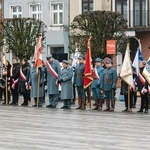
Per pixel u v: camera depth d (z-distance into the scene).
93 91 21.83
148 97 20.81
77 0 44.09
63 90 22.30
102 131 15.19
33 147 12.47
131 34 41.84
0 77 25.03
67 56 37.16
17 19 37.72
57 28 44.75
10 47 37.75
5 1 47.22
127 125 16.55
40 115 19.53
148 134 14.62
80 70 22.12
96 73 21.72
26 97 23.94
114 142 13.20
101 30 33.72
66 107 22.50
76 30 34.81
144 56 42.16
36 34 37.62
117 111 21.20
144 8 42.12
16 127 16.14
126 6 42.66
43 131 15.22
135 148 12.34
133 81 20.98
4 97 25.14
